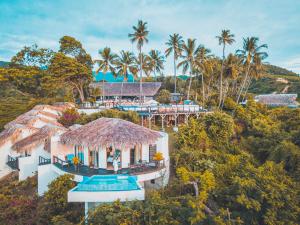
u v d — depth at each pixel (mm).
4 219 16875
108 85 66188
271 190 15891
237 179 16375
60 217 14898
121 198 14203
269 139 29766
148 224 12445
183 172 17812
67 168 19203
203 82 61250
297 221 15586
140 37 49531
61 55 51812
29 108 49094
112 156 19344
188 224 12984
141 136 18297
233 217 15078
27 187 22781
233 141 31172
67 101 53125
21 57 60125
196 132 27031
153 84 67562
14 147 25891
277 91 99375
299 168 21859
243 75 66062
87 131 19344
